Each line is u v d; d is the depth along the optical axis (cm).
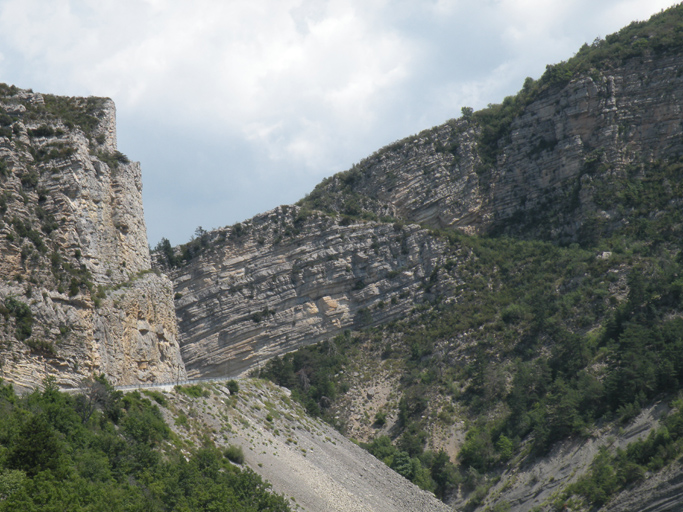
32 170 8594
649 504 9875
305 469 8900
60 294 7888
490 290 16812
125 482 5778
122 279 9050
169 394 8250
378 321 17625
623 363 12294
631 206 16888
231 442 8188
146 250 9925
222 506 6081
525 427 12788
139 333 8906
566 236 17488
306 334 18162
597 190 17425
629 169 17638
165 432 7150
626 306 13725
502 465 12331
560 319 14875
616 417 11588
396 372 15750
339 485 9181
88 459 5678
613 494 10325
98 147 9644
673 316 13125
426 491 11731
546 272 16475
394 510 9706
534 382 13488
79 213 8681
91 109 9925
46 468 5150
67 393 6712
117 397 7019
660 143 17812
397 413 14600
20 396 6606
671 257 14925
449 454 13212
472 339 15625
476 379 14475
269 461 8419
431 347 15938
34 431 5272
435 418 14050
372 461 11538
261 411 9919
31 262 7825
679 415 10612
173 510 5762
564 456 11594
